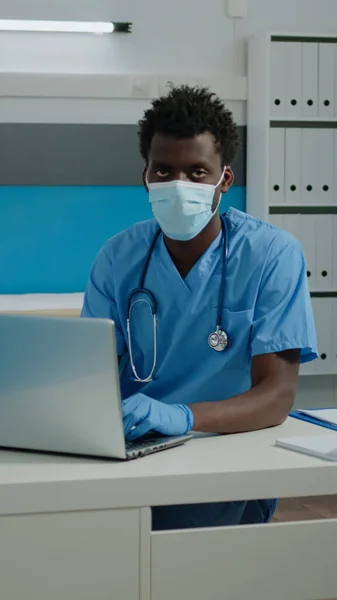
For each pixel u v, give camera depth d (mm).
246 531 1166
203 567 1157
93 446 1222
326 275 3598
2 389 1265
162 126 1493
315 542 1188
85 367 1194
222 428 1409
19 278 3633
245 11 3666
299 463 1208
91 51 3592
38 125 3555
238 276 1605
